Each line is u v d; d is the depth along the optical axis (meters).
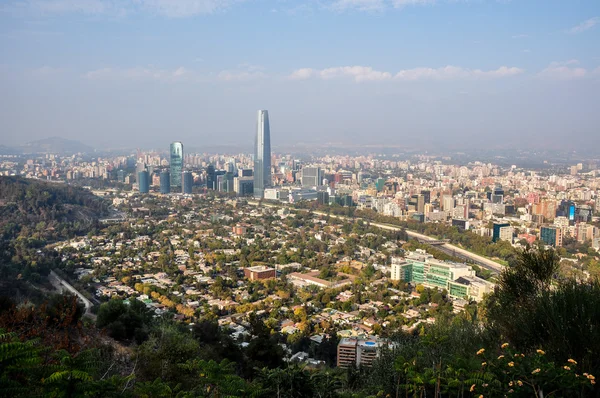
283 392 14.02
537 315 13.73
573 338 11.98
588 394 10.74
